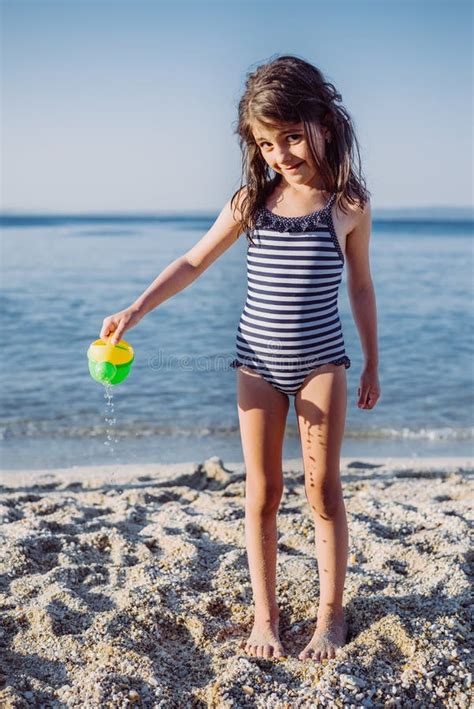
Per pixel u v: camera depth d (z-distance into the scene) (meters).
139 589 3.23
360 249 3.00
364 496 4.93
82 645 2.85
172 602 3.17
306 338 2.79
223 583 3.37
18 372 11.48
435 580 3.29
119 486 5.82
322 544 2.94
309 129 2.66
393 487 5.32
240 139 2.86
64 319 16.14
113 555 3.77
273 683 2.64
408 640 2.83
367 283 3.09
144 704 2.54
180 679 2.71
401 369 12.05
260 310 2.84
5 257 31.25
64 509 4.63
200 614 3.09
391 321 16.27
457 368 12.09
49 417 9.07
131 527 4.23
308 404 2.82
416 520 4.26
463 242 44.62
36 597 3.22
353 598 3.12
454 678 2.65
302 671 2.72
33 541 3.83
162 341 13.97
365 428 8.85
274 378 2.83
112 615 3.03
